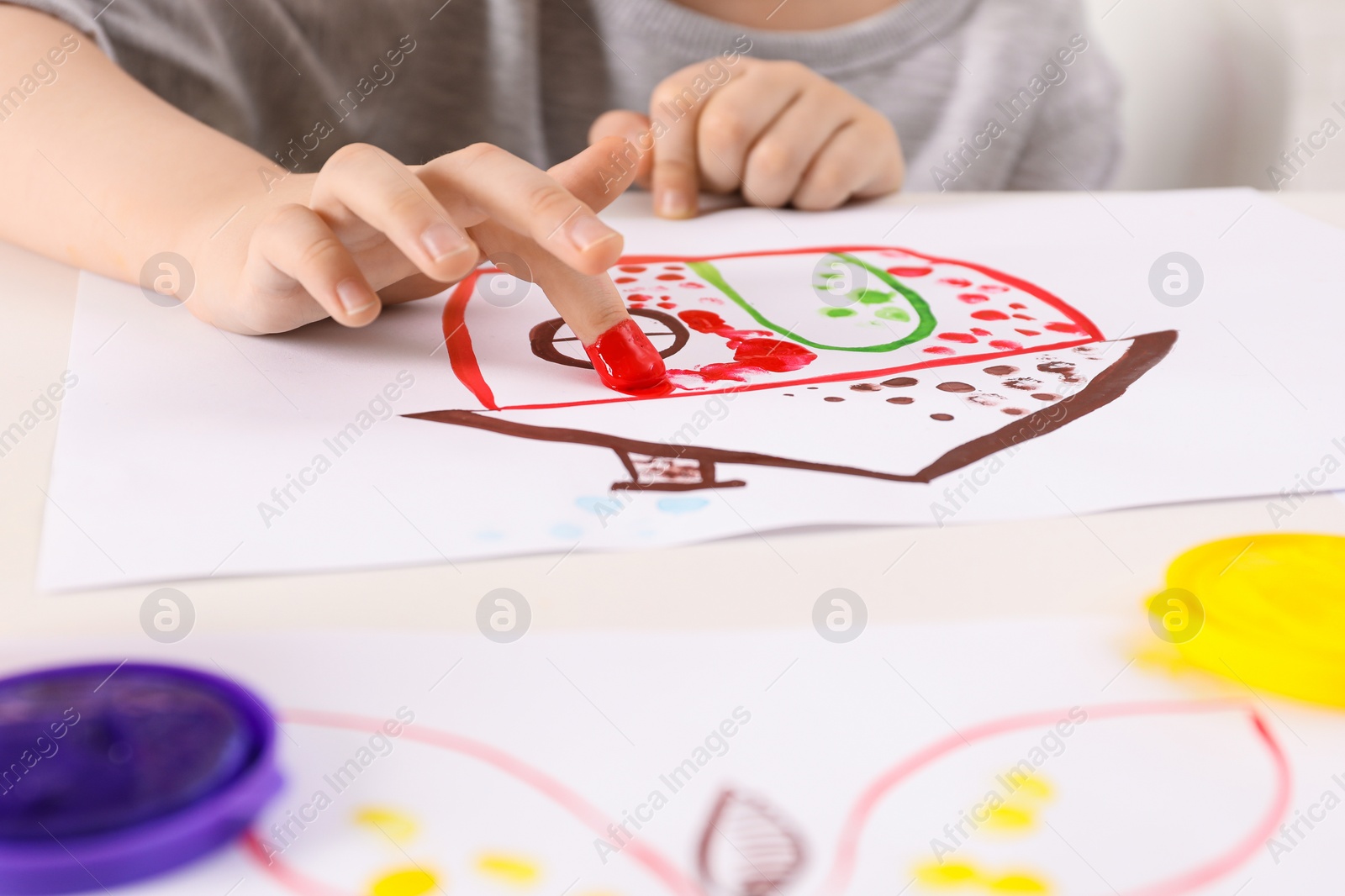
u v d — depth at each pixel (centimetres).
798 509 33
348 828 21
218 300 46
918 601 28
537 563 30
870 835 21
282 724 23
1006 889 20
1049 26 103
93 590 28
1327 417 40
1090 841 21
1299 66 103
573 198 42
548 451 37
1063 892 20
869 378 44
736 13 100
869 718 24
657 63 100
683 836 21
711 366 45
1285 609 27
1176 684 25
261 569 29
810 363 45
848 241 63
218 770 21
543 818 21
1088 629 27
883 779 22
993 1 102
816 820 21
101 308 49
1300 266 57
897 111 102
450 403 41
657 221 67
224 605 28
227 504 33
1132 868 20
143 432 37
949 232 64
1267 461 36
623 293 54
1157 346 47
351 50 93
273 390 41
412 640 26
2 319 46
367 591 28
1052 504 33
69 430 37
